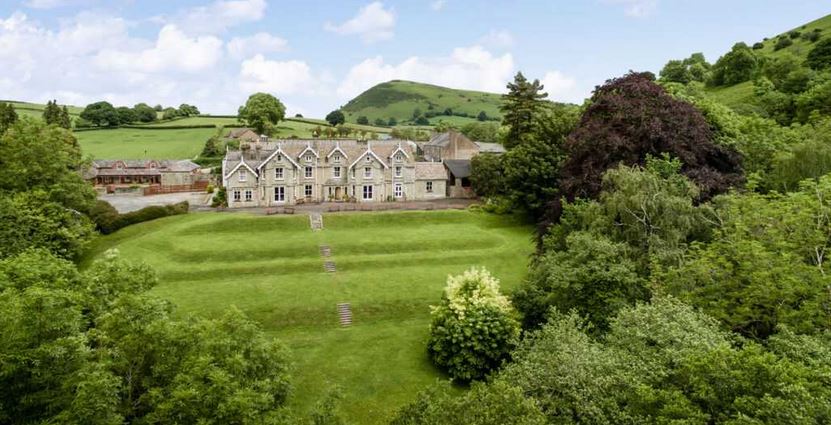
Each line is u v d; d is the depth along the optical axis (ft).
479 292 117.70
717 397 47.78
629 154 129.80
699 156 131.85
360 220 214.90
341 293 147.95
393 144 288.51
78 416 44.24
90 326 69.51
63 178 179.01
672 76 452.35
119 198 283.18
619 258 97.76
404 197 273.75
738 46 396.78
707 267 84.58
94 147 447.83
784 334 62.49
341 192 263.49
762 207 97.40
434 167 286.66
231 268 160.86
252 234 195.42
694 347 56.75
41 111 581.12
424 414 51.52
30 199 160.04
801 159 131.85
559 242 120.47
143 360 56.13
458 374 110.42
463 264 172.96
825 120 164.76
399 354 120.98
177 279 153.07
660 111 134.82
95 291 73.67
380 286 153.17
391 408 100.99
